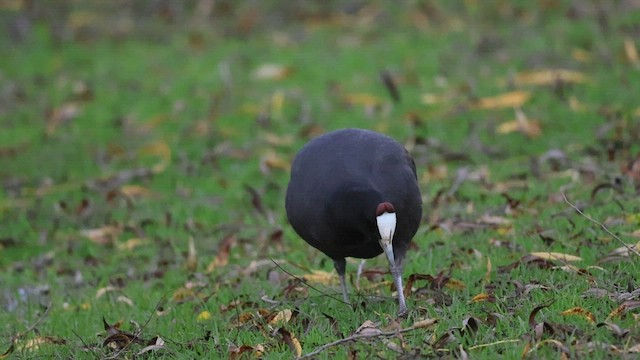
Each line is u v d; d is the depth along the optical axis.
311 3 21.59
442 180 13.31
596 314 8.11
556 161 13.20
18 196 14.63
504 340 7.76
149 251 12.29
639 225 10.41
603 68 16.73
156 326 9.47
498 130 14.62
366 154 8.88
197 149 15.49
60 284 11.58
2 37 21.17
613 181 11.73
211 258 11.75
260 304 9.62
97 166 15.35
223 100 17.09
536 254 9.57
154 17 21.83
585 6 19.50
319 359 7.91
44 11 22.06
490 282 9.30
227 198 13.69
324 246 9.08
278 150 15.20
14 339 9.50
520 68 17.22
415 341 7.98
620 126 13.77
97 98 17.97
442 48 18.53
